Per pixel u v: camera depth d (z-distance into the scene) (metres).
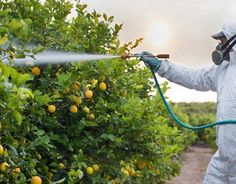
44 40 4.69
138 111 5.45
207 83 5.21
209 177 5.05
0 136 3.51
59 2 4.97
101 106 5.01
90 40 5.14
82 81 4.81
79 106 4.87
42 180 4.25
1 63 2.89
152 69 5.38
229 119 4.79
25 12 4.77
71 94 4.69
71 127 4.80
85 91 4.75
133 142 5.46
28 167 3.84
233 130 4.74
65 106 4.76
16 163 3.69
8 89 2.89
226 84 4.91
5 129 3.52
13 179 3.65
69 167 4.68
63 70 4.77
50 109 4.46
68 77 4.48
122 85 5.31
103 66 4.96
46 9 4.87
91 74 4.96
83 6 5.24
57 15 4.97
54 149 4.69
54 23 4.91
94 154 5.02
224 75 5.03
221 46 4.96
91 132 5.04
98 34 5.18
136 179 6.39
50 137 4.57
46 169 4.30
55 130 4.80
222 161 4.89
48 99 4.12
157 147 5.86
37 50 3.71
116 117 5.17
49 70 4.59
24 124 4.07
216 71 5.14
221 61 4.87
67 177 4.62
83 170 4.87
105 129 5.09
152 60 5.33
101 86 4.98
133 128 5.29
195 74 5.27
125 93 5.45
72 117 4.80
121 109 5.30
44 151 4.55
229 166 4.84
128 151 5.49
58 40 4.80
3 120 3.36
